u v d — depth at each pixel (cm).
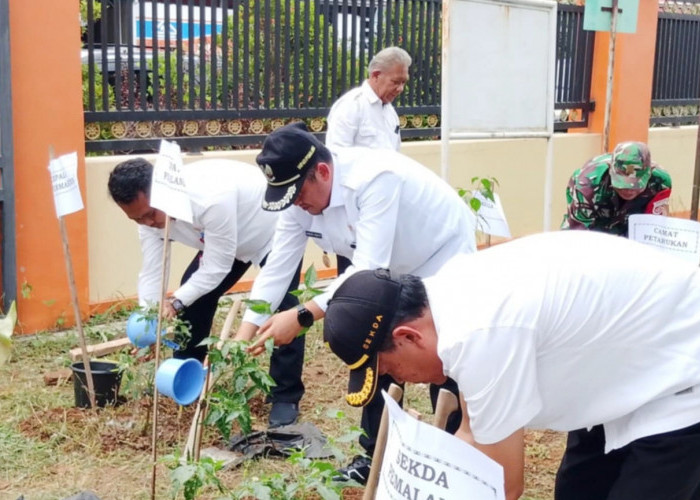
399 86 609
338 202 354
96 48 675
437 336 237
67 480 423
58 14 615
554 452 471
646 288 243
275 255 407
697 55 1077
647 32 965
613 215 480
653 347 243
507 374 227
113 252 672
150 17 674
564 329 235
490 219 557
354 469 406
